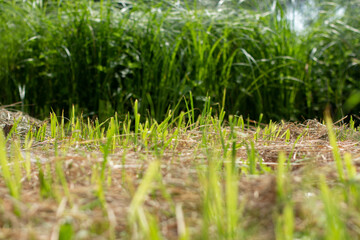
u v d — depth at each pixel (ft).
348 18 14.12
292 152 5.00
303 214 2.86
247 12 13.89
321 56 13.58
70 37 12.69
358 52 13.14
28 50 12.96
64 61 12.62
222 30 13.21
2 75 13.02
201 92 12.01
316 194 3.37
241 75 12.53
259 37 13.20
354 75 13.32
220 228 2.56
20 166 4.42
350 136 6.85
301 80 12.62
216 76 12.52
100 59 12.49
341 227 2.44
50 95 12.82
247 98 12.67
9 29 13.29
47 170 3.75
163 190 3.03
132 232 2.62
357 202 2.98
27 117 8.16
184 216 2.91
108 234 2.61
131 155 4.82
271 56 12.85
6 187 3.56
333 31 13.29
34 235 2.46
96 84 12.39
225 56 12.48
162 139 5.60
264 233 2.63
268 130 7.04
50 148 5.90
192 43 12.83
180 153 5.16
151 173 2.77
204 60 12.30
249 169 4.44
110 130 5.62
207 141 5.97
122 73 12.29
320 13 13.92
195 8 12.80
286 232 2.43
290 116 12.44
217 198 2.84
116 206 3.08
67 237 2.45
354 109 12.10
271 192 3.04
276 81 12.79
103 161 3.96
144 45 12.60
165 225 2.81
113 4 13.89
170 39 13.10
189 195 3.18
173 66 12.17
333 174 3.72
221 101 12.25
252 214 2.84
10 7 13.43
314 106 12.64
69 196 3.08
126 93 12.30
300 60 12.78
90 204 2.97
